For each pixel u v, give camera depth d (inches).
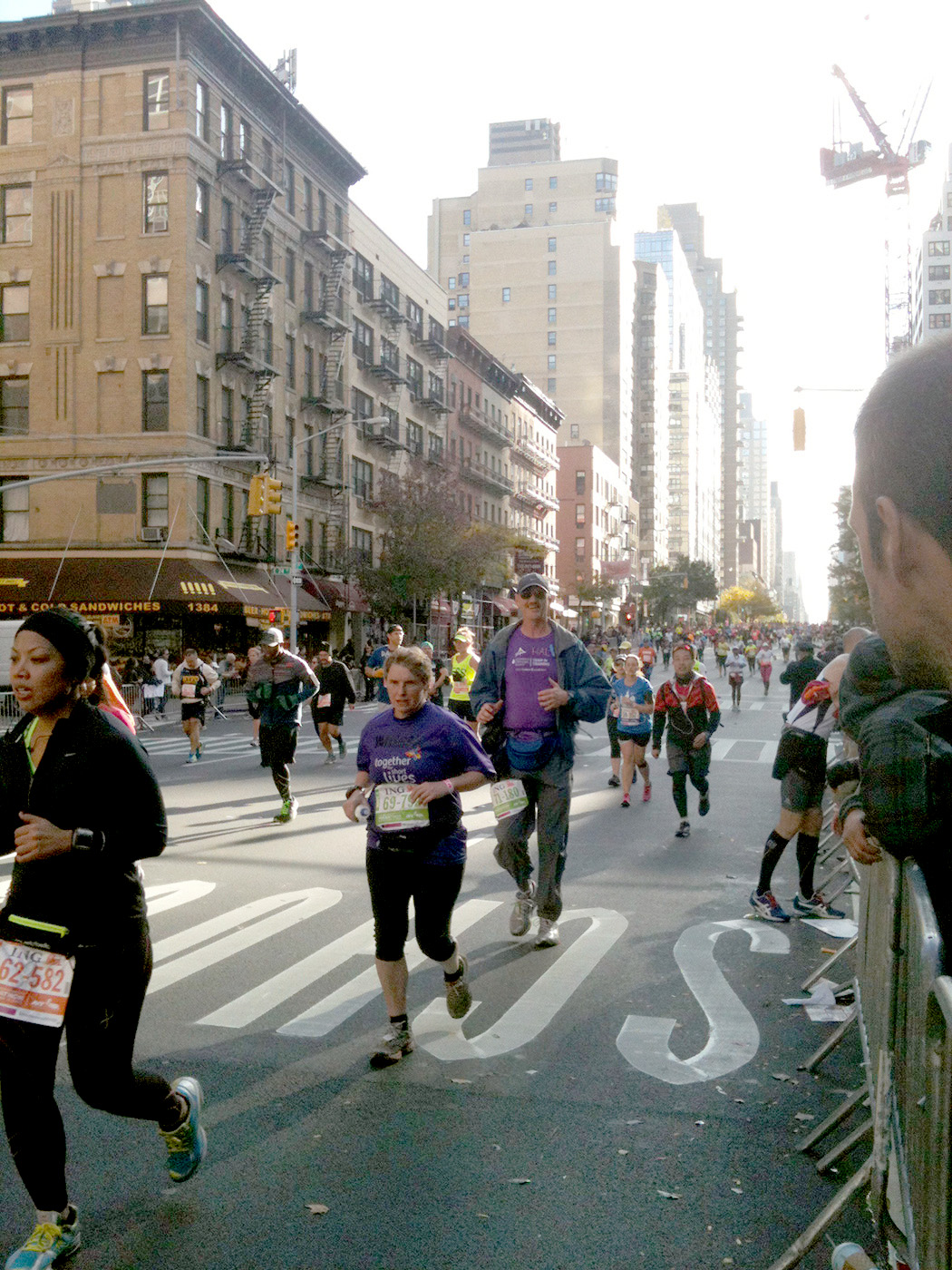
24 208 1483.8
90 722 129.8
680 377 6983.3
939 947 80.0
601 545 4104.3
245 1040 202.2
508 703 268.1
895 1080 104.1
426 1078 184.9
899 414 64.6
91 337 1457.9
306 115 1733.5
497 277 4507.9
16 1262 122.5
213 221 1502.2
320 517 1857.8
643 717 522.6
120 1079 130.4
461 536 1923.0
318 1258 129.9
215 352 1509.6
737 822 474.0
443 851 194.7
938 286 4542.3
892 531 65.2
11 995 121.6
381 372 2073.1
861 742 86.7
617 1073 187.5
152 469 1438.2
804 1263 129.6
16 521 1473.9
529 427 3304.6
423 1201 143.3
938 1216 75.9
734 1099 176.9
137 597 1371.8
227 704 1311.5
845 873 345.4
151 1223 137.9
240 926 287.4
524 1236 134.9
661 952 265.0
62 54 1459.2
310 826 450.3
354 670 1569.9
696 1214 140.7
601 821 476.4
